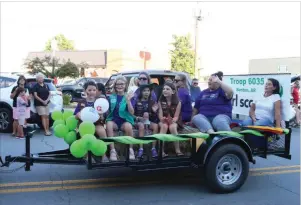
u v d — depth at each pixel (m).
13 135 9.52
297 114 12.96
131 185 5.52
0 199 4.77
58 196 4.95
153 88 5.52
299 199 5.10
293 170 6.66
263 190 5.47
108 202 4.79
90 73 50.28
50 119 10.09
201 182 5.75
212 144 5.05
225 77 6.55
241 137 5.33
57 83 26.81
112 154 4.91
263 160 7.40
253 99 6.00
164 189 5.39
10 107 9.96
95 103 4.88
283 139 5.74
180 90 6.14
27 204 4.62
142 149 5.04
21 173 5.93
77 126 5.07
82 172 6.08
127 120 5.21
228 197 5.11
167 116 5.46
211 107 5.63
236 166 5.32
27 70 32.09
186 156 5.25
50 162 4.92
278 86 5.57
